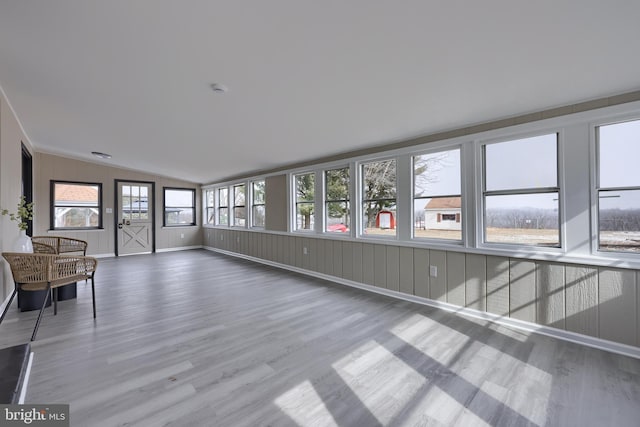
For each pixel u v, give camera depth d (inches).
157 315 127.2
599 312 96.7
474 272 125.2
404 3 59.6
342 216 186.7
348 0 60.0
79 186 272.8
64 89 113.8
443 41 71.4
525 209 113.7
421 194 145.6
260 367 85.3
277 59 84.9
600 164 98.3
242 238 281.4
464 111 111.8
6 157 127.9
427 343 100.5
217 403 69.4
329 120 129.8
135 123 151.9
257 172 258.2
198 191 354.3
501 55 75.7
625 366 85.4
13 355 81.5
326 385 76.7
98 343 100.1
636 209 92.4
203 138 170.7
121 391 73.5
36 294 132.0
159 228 322.3
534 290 109.7
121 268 230.7
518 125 112.7
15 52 87.6
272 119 133.5
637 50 71.0
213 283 183.5
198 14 67.2
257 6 63.4
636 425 62.4
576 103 100.7
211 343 100.5
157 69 94.4
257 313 129.7
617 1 55.4
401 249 151.6
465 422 63.6
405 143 149.7
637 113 90.7
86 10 67.7
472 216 125.9
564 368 84.6
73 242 184.9
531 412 66.6
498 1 57.3
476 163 124.3
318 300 148.4
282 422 63.5
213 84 102.0
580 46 70.3
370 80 93.6
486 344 99.7
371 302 145.3
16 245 125.4
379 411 67.1
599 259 95.8
